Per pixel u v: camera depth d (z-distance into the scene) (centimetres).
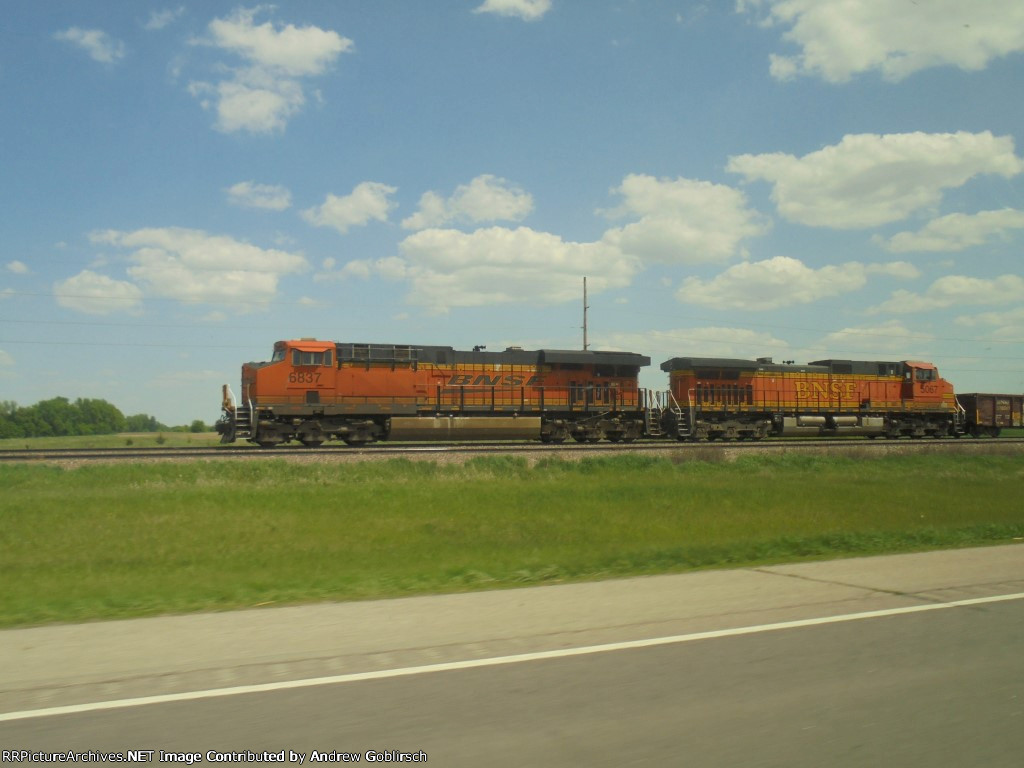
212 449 2934
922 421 4850
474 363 3675
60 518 1903
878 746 533
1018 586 1062
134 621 899
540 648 754
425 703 604
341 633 823
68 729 555
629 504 2381
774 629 826
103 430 11869
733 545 1599
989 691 640
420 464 2744
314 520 2003
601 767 497
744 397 4278
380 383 3409
